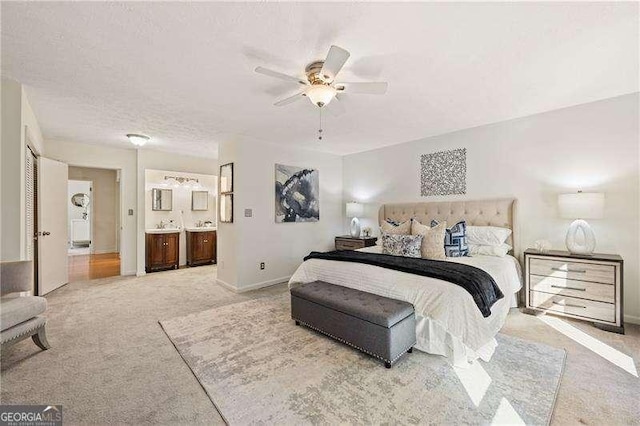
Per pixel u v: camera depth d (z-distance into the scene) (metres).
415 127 3.74
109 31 1.69
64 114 3.15
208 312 3.19
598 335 2.51
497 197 3.57
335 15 1.56
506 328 2.67
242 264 4.10
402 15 1.56
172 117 3.26
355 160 5.37
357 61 2.05
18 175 2.41
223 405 1.65
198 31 1.70
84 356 2.20
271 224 4.48
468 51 1.93
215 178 6.38
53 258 4.09
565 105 3.00
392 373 1.97
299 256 4.88
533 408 1.60
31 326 2.17
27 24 1.62
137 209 5.12
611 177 2.85
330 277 2.88
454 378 1.90
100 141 4.49
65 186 4.38
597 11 1.54
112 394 1.75
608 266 2.59
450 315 2.05
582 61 2.08
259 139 4.31
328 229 5.37
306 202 4.98
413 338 2.21
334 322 2.36
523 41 1.82
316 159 5.16
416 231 3.47
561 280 2.83
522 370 1.98
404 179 4.58
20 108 2.39
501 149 3.54
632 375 1.91
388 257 2.98
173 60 2.03
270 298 3.73
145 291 4.05
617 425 1.48
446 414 1.56
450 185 4.01
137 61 2.04
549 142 3.19
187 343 2.42
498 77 2.33
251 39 1.78
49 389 1.79
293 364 2.09
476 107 3.03
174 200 5.92
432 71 2.21
